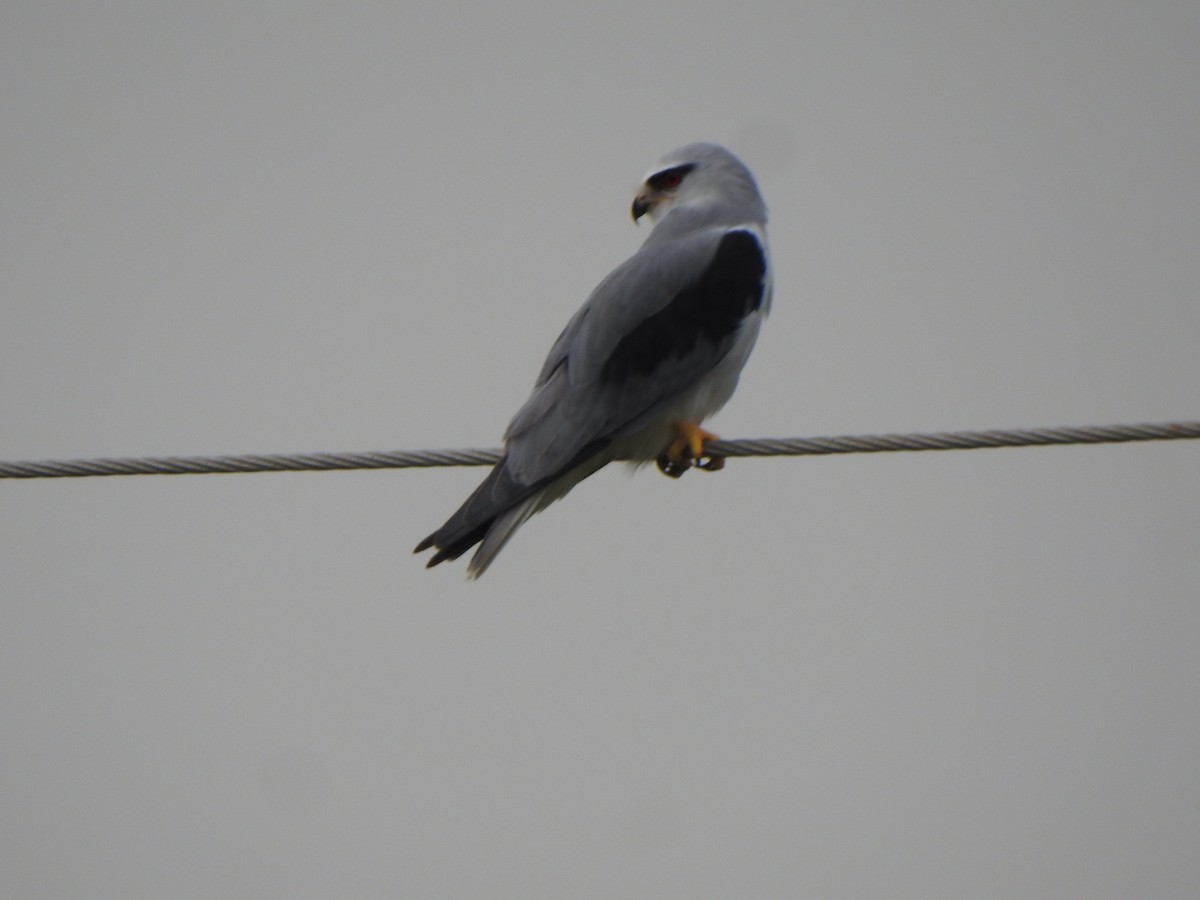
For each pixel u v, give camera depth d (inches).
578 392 425.4
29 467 372.2
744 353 450.3
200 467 374.0
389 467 388.8
